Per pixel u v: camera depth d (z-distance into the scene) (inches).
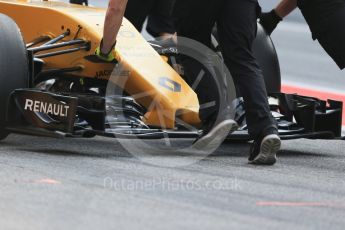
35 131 714.8
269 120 705.0
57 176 615.2
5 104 732.0
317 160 773.3
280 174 681.6
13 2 829.8
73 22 784.9
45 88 836.0
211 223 502.3
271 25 875.4
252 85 705.6
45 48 759.7
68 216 504.7
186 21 730.2
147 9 956.0
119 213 515.5
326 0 756.6
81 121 744.3
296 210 552.4
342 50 763.4
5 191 559.5
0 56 728.3
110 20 719.7
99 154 729.6
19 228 475.5
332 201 587.8
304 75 1529.3
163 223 496.7
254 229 494.9
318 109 792.3
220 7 714.8
